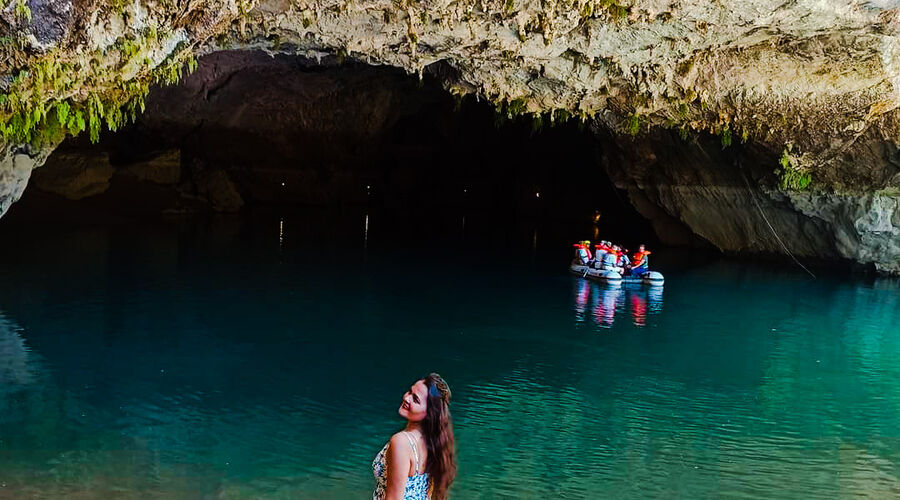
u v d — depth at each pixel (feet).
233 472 29.58
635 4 44.55
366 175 133.80
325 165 128.88
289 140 122.83
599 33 47.70
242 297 60.03
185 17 38.47
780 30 49.52
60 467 29.17
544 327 54.80
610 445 33.88
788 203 78.74
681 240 99.04
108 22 35.73
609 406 38.91
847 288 72.69
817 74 58.23
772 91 59.67
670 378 44.01
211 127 114.62
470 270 77.30
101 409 35.42
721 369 46.16
